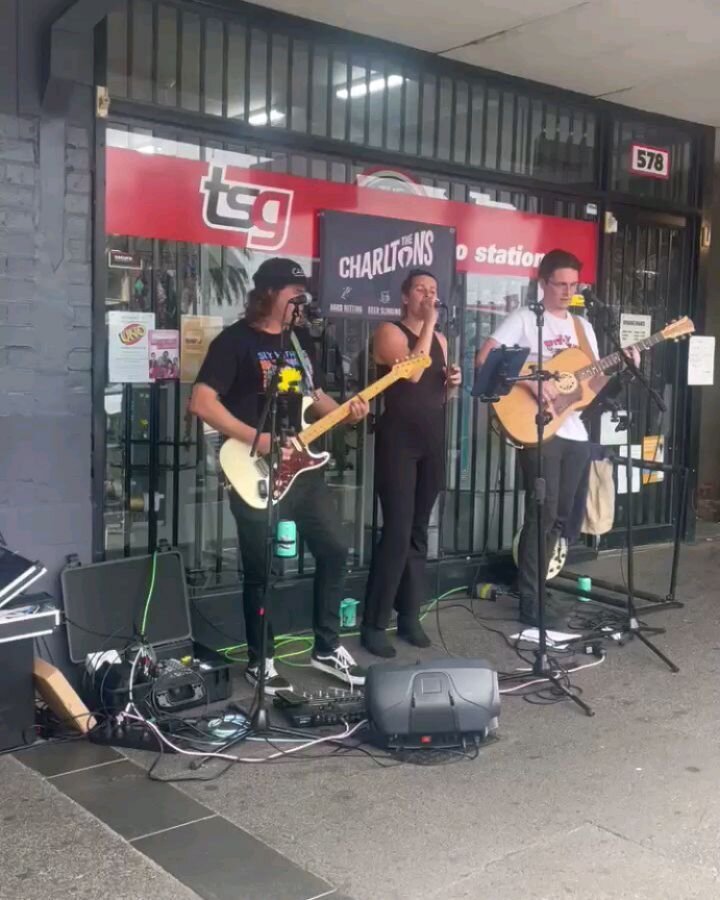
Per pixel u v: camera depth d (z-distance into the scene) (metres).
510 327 4.38
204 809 2.75
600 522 5.01
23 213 3.40
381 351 4.07
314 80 4.30
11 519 3.46
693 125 5.90
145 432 3.97
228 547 4.25
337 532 3.71
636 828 2.67
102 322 3.64
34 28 3.35
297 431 3.53
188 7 3.87
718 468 7.05
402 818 2.71
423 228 4.70
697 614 4.72
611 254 5.64
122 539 3.95
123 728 3.18
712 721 3.43
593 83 5.08
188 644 3.76
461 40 4.44
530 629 4.40
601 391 4.36
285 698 3.45
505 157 5.06
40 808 2.73
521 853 2.53
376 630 4.10
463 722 3.07
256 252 4.18
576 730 3.34
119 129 3.76
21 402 3.45
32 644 3.15
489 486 5.21
